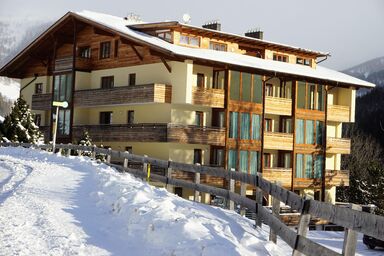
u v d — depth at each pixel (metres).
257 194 11.82
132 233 9.62
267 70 36.38
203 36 38.09
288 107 39.97
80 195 14.12
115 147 39.00
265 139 38.31
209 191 14.73
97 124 39.69
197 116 36.47
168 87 34.72
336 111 43.03
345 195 56.78
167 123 34.12
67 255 7.89
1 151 32.12
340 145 43.31
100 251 8.37
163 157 35.25
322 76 40.69
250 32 44.25
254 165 37.84
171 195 14.41
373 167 51.84
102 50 40.94
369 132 86.88
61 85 42.03
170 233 8.90
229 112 36.25
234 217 12.49
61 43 44.00
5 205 12.01
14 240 8.64
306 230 7.55
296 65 43.62
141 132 35.50
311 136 41.34
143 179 19.17
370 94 93.19
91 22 38.28
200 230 8.96
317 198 42.59
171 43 36.25
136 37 34.56
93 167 21.02
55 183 16.38
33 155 28.75
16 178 18.16
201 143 35.03
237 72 36.78
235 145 36.59
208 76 36.22
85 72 41.53
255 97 37.81
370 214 5.70
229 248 7.93
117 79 39.28
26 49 45.78
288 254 9.40
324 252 6.60
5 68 48.44
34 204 12.25
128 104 36.84
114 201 12.34
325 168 42.03
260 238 10.40
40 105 45.09
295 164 40.25
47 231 9.45
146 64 36.91
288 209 30.78
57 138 42.19
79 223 10.42
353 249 6.06
